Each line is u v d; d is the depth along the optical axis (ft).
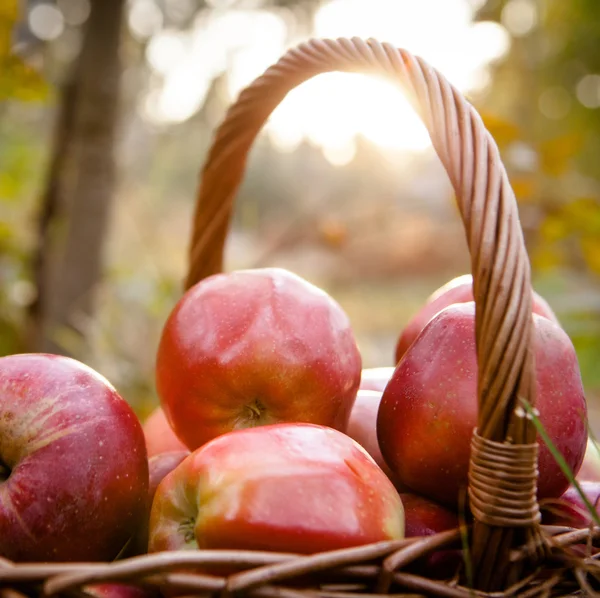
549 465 1.81
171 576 1.61
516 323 1.66
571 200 3.35
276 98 2.11
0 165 4.01
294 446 1.75
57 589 1.59
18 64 2.94
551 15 7.84
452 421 1.80
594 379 3.20
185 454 2.03
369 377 2.19
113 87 3.28
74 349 3.22
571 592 1.73
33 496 1.75
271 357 1.90
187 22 5.14
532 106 5.82
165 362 1.96
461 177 1.74
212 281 1.99
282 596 1.61
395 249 10.17
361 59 1.90
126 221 5.11
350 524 1.70
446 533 1.69
